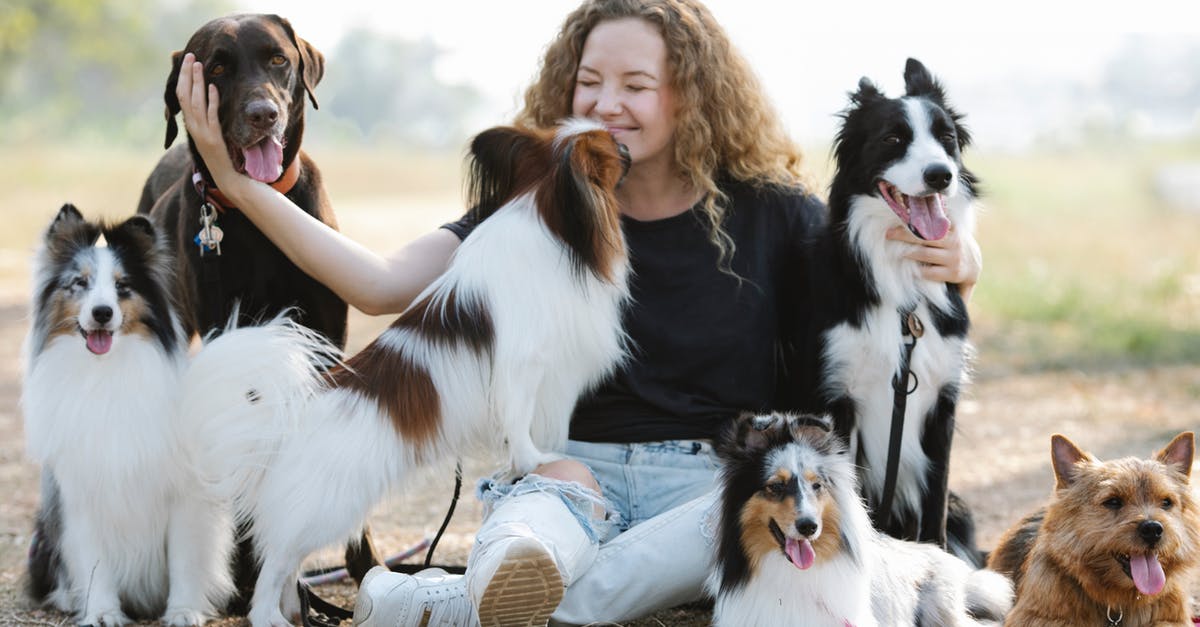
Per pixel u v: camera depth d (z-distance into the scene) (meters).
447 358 3.94
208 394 3.87
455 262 4.13
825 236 4.50
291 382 3.86
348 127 68.38
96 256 4.11
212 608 4.33
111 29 48.28
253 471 3.87
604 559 3.91
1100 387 8.70
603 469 4.27
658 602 3.99
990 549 5.10
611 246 4.03
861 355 4.38
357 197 32.22
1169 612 3.76
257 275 4.50
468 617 3.71
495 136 4.28
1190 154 40.75
